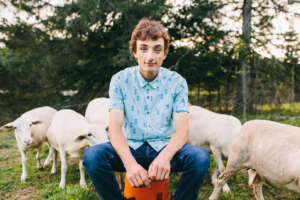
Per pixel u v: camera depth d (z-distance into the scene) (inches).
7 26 352.8
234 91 490.3
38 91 418.0
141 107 73.8
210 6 379.9
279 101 444.8
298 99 588.7
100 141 141.5
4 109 399.9
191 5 392.8
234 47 318.7
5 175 175.0
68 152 153.1
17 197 137.9
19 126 163.8
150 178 59.9
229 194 130.2
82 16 337.7
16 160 212.4
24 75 399.2
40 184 155.9
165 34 73.4
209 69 453.1
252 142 105.6
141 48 70.9
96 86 464.8
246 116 407.5
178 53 421.4
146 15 364.8
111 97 73.5
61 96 433.7
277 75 376.8
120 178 142.0
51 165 194.9
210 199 122.5
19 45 372.5
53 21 358.6
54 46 379.2
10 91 409.7
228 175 116.6
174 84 75.0
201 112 162.1
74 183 153.1
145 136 72.4
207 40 372.5
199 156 62.0
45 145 255.3
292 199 128.6
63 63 385.4
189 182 63.4
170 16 407.8
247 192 136.8
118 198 66.1
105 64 404.5
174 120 72.6
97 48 421.1
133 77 75.2
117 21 392.5
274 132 100.8
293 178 89.4
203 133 152.6
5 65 392.2
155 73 73.4
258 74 394.6
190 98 562.6
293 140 93.8
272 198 129.9
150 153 71.1
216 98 518.6
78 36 373.1
